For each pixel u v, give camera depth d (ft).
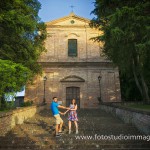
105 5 46.03
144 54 37.29
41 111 81.00
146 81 76.79
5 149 30.78
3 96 36.86
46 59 102.63
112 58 49.11
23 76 36.63
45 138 34.58
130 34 38.06
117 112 59.06
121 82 111.96
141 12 38.29
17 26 43.24
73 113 38.73
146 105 63.77
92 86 101.24
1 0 38.75
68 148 31.32
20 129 41.16
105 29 42.27
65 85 100.73
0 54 46.73
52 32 105.50
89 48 104.94
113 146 31.48
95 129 41.50
